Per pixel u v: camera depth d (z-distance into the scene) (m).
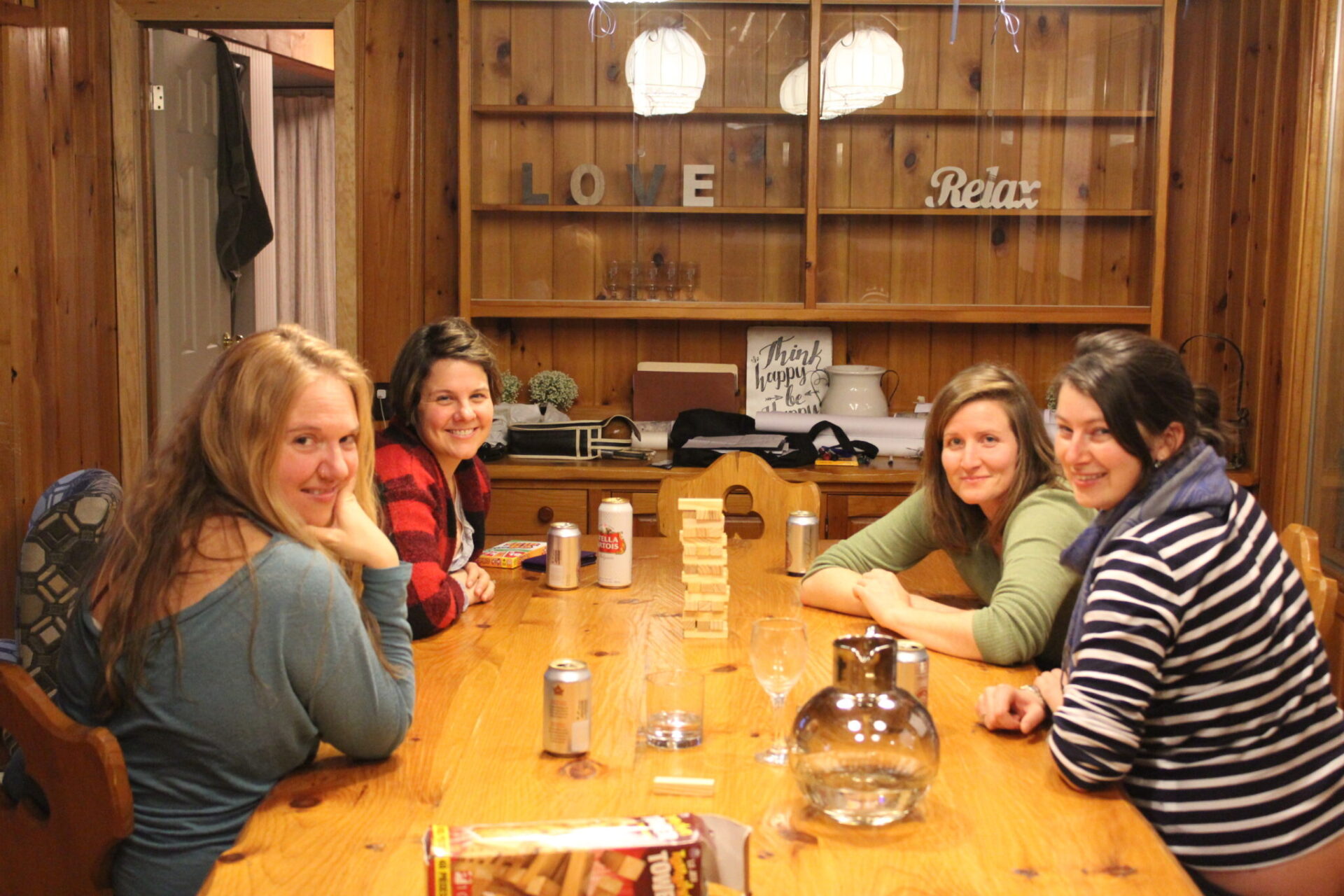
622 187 4.12
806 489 2.86
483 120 4.09
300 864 1.20
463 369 2.21
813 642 2.01
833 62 4.05
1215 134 4.15
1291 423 3.62
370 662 1.44
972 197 4.09
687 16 4.06
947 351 4.32
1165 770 1.54
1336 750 1.55
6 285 3.73
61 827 1.43
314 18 4.20
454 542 2.36
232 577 1.40
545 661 1.88
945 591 2.37
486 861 1.00
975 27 4.04
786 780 1.42
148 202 4.37
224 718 1.41
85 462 4.18
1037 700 1.63
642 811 1.32
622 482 3.80
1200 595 1.46
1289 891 1.51
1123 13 4.00
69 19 4.14
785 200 4.12
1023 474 2.08
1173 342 4.26
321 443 1.49
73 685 1.50
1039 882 1.17
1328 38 3.49
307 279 7.35
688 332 4.35
